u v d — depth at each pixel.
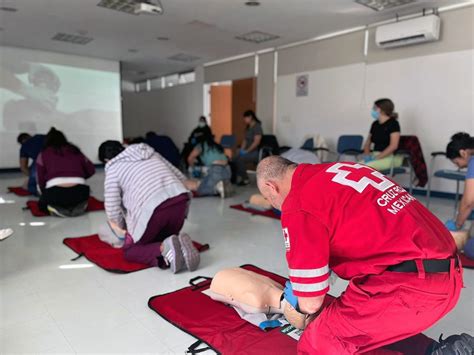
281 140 7.29
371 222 1.11
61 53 8.05
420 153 4.40
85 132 8.58
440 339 1.35
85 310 1.88
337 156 6.14
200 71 9.30
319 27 5.79
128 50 7.65
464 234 2.58
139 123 12.13
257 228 3.46
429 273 1.07
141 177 2.42
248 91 9.29
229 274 1.92
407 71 5.24
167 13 5.15
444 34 4.84
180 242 2.33
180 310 1.85
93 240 3.01
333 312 1.21
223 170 5.03
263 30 5.97
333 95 6.25
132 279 2.27
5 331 1.69
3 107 7.50
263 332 1.64
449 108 4.88
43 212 3.94
